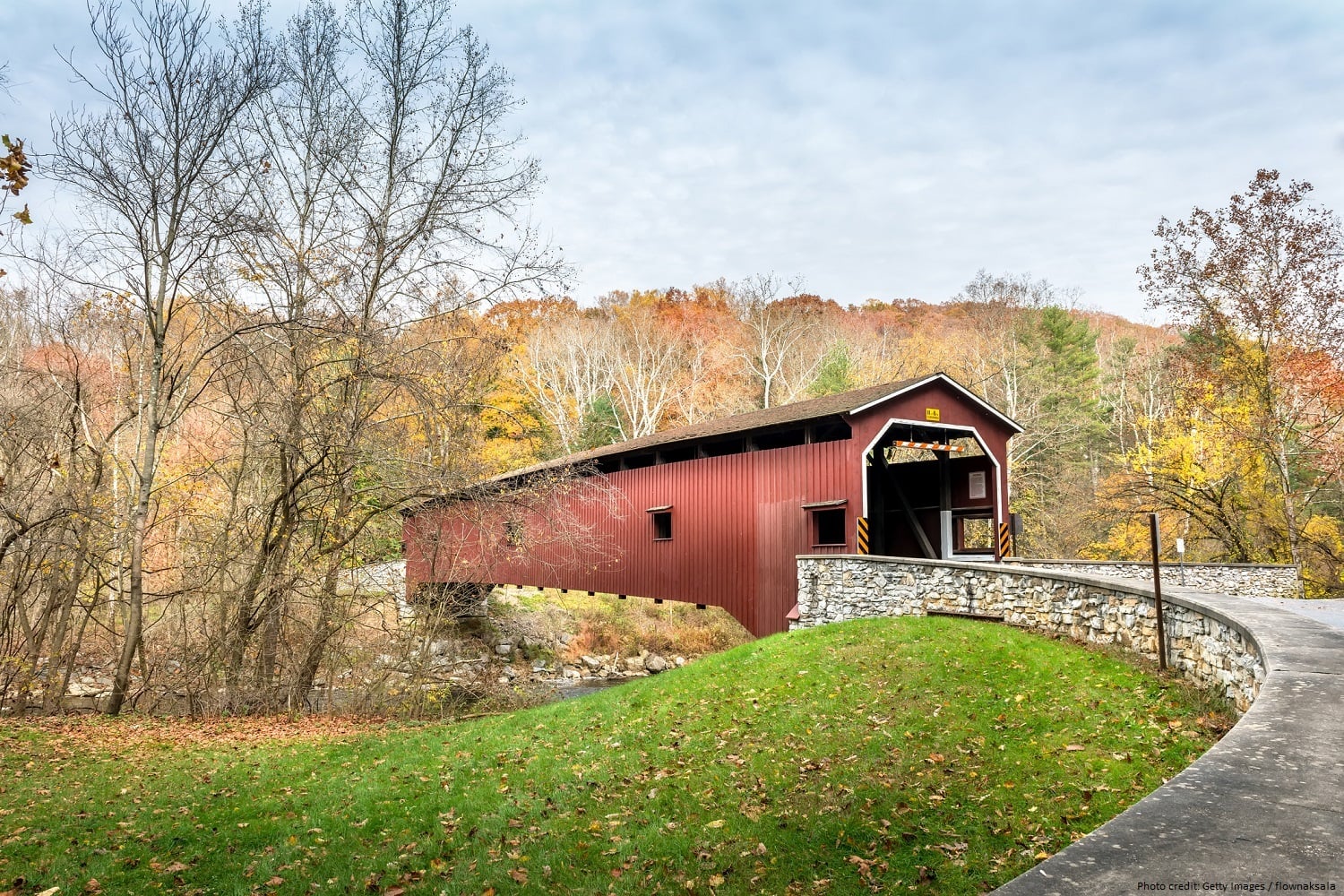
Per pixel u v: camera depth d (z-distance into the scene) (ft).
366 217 48.42
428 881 18.47
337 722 43.55
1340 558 72.69
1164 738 20.42
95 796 25.90
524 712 37.32
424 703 50.44
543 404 129.90
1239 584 52.21
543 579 76.18
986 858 16.56
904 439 59.47
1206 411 80.48
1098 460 124.67
